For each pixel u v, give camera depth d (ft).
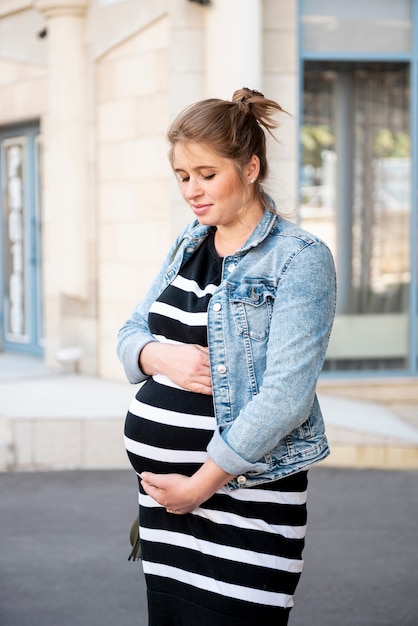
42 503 19.79
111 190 28.91
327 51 27.53
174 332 7.91
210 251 8.00
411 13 27.78
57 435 22.76
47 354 31.55
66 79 29.09
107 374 29.35
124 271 28.68
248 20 25.70
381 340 29.01
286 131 27.09
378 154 28.43
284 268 7.44
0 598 14.52
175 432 7.74
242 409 7.37
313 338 7.20
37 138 33.12
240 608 7.49
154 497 7.63
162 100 27.12
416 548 16.97
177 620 7.90
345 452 22.66
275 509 7.55
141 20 27.40
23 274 34.45
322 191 28.32
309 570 15.81
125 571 15.75
